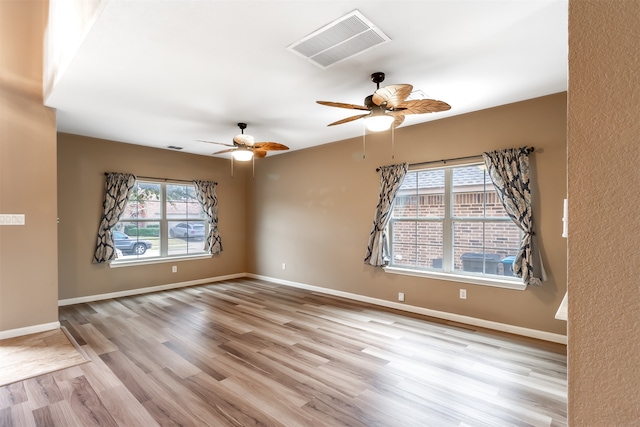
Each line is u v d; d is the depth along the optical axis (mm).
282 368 2826
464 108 3834
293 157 6145
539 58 2637
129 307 4691
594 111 526
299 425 2076
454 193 4152
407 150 4520
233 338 3510
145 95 3367
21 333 3609
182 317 4230
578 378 544
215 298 5219
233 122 4316
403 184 4629
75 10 2498
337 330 3746
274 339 3475
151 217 5773
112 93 3314
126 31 2207
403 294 4543
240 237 7055
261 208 6789
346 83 3098
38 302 3732
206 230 6547
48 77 3461
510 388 2506
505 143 3689
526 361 2951
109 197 5109
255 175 6922
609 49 514
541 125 3465
